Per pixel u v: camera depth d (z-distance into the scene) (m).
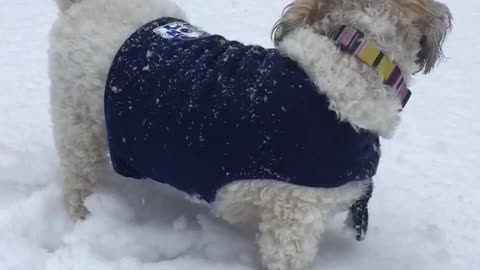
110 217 0.99
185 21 1.02
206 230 0.97
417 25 0.84
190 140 0.86
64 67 0.97
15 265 0.91
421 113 1.35
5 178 1.10
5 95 1.35
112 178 1.07
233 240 0.96
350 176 0.83
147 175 0.96
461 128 1.30
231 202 0.88
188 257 0.94
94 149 1.00
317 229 0.87
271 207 0.86
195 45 0.91
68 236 0.96
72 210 1.03
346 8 0.82
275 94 0.82
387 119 0.82
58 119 1.00
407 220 1.03
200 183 0.88
